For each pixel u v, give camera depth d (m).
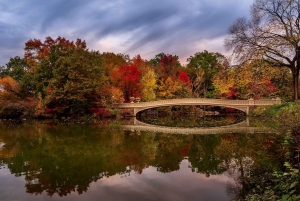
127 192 8.58
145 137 19.88
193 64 60.22
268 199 6.39
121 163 12.16
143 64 51.34
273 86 37.38
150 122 31.95
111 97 38.00
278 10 19.97
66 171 11.00
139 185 9.20
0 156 13.79
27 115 35.06
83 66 34.25
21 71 46.25
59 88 33.62
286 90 36.41
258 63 20.34
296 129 7.47
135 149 15.32
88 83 33.81
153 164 11.95
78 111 35.75
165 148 15.57
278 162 10.34
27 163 12.33
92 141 18.08
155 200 7.89
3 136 20.52
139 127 26.48
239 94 42.38
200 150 14.75
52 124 28.77
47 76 37.41
